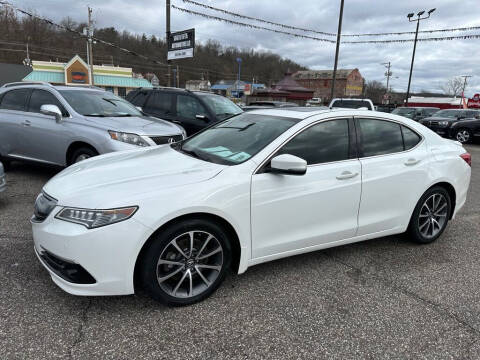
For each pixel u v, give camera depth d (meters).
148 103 8.82
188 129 8.05
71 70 43.88
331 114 3.54
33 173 6.88
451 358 2.43
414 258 3.91
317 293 3.14
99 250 2.50
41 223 2.74
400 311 2.93
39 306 2.78
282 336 2.57
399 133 3.92
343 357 2.40
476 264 3.82
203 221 2.78
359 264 3.72
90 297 2.93
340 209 3.42
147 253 2.63
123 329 2.57
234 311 2.83
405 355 2.44
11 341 2.40
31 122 6.16
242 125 3.75
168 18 14.54
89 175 3.02
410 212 3.96
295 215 3.18
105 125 5.61
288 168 2.86
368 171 3.55
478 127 15.88
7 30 47.78
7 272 3.24
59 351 2.33
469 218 5.37
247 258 3.04
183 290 2.88
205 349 2.41
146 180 2.81
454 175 4.23
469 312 2.96
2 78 44.97
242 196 2.90
